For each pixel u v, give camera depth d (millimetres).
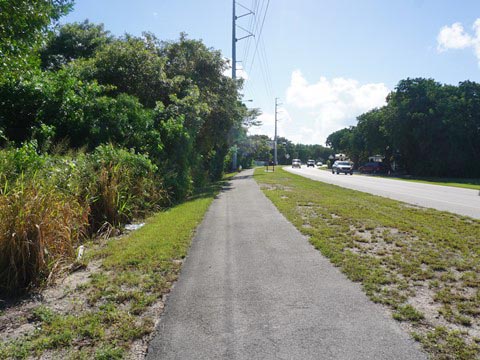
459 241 6688
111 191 8211
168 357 2961
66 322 3531
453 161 41781
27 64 9414
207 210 10977
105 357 2949
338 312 3746
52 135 9727
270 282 4648
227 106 24922
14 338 3268
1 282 4320
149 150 12844
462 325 3465
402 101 45875
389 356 2930
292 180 26828
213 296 4207
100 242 6980
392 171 56469
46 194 5301
